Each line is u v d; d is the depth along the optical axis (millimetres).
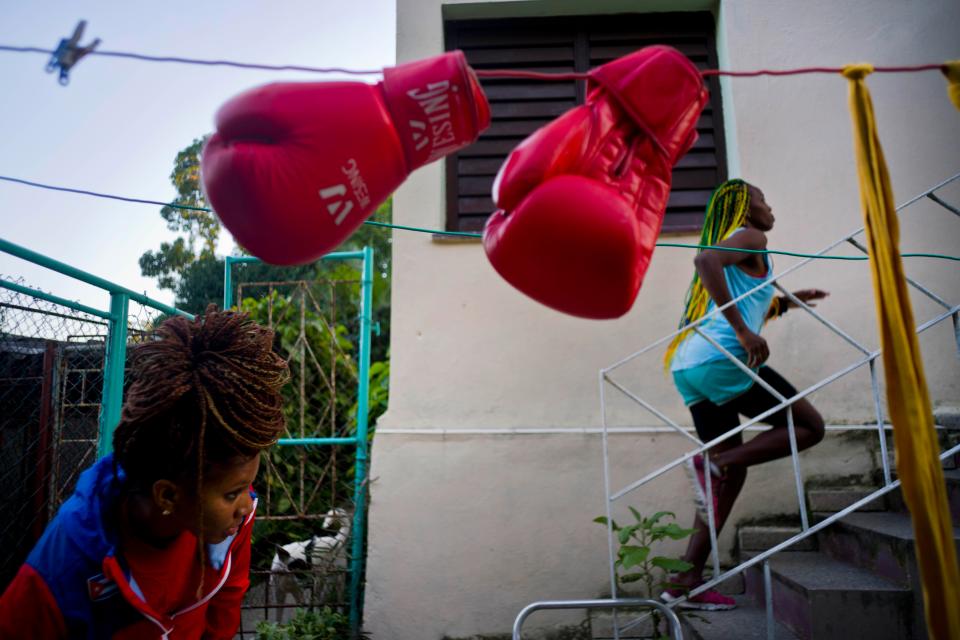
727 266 2428
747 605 2543
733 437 2502
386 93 934
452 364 3131
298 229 887
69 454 2305
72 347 2348
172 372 983
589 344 3129
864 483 2887
